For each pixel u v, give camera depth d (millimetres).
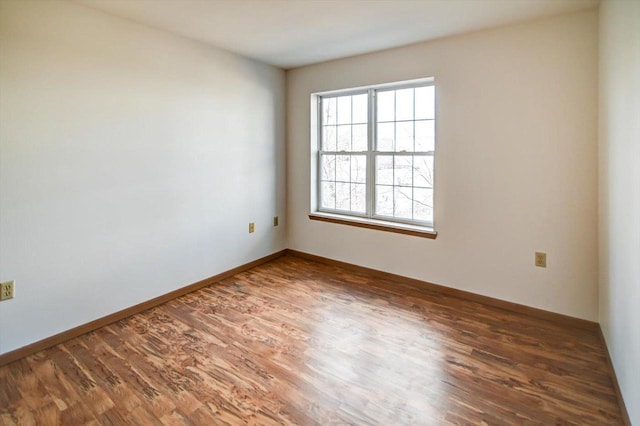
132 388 1932
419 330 2566
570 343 2385
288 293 3240
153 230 2916
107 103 2545
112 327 2609
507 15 2520
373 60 3420
